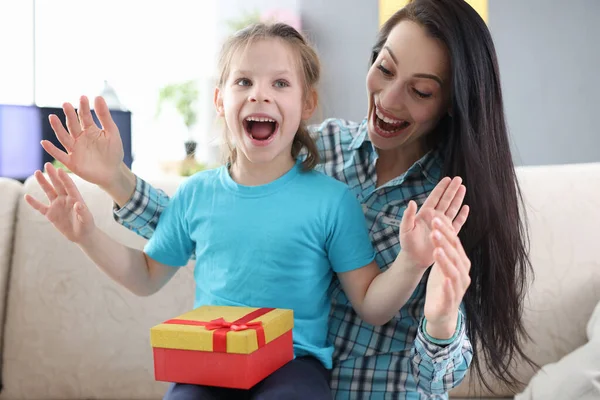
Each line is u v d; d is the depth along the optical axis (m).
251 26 1.28
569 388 1.38
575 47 4.72
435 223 1.00
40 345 1.62
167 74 4.91
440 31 1.19
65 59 4.74
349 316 1.32
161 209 1.34
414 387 1.29
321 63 1.36
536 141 4.81
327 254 1.24
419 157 1.36
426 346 1.12
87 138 1.21
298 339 1.21
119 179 1.26
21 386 1.62
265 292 1.21
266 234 1.21
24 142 2.41
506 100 4.79
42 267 1.63
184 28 4.89
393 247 1.30
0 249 1.64
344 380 1.31
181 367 1.07
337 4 4.81
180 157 4.84
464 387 1.59
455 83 1.18
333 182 1.27
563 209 1.61
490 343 1.29
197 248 1.27
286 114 1.22
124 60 4.86
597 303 1.55
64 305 1.62
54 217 1.19
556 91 4.77
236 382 1.04
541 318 1.56
